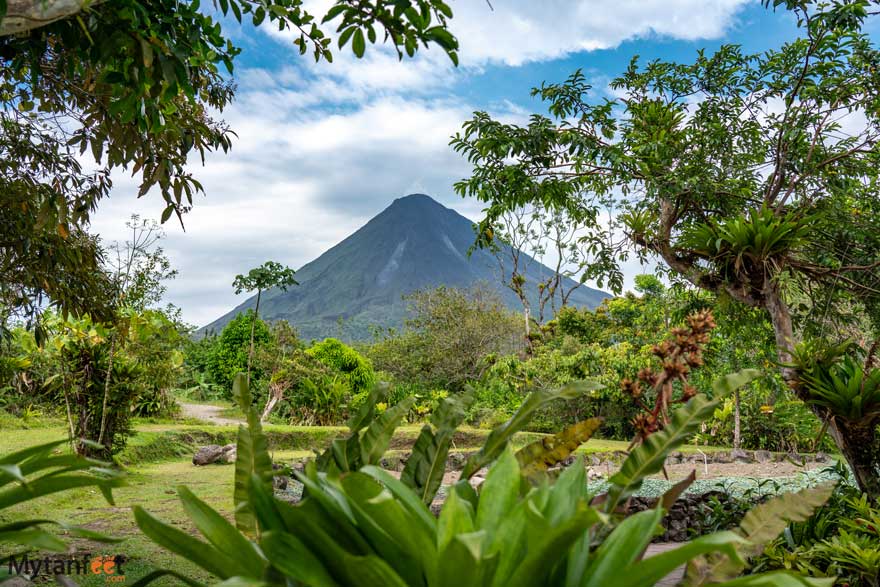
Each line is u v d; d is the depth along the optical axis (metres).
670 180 6.65
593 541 1.34
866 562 3.19
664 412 1.48
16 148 4.95
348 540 1.19
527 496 1.15
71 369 9.77
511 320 30.48
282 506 1.15
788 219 5.55
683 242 6.55
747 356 9.56
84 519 5.74
